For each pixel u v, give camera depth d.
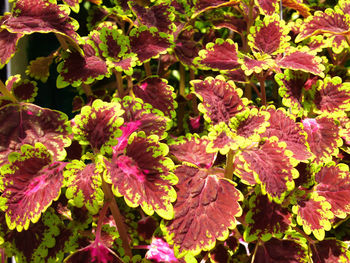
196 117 0.58
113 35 0.49
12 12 0.44
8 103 0.45
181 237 0.39
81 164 0.41
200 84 0.44
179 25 0.61
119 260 0.42
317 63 0.46
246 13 0.58
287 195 0.44
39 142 0.42
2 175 0.40
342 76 0.54
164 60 0.65
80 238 0.46
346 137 0.47
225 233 0.39
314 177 0.45
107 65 0.48
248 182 0.44
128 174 0.40
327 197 0.44
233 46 0.49
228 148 0.39
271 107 0.45
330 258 0.45
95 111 0.42
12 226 0.38
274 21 0.49
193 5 0.57
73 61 0.48
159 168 0.40
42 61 0.58
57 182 0.40
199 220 0.40
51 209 0.45
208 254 0.46
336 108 0.47
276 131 0.44
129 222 0.52
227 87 0.44
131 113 0.45
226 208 0.40
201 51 0.49
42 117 0.44
